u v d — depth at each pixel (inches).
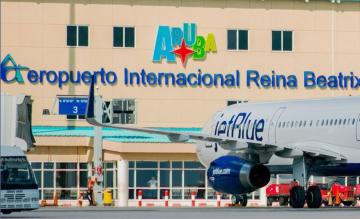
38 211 5142.7
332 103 5123.0
